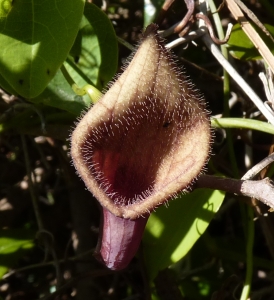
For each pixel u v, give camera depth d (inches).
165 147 3.4
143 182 3.4
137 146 3.4
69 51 4.2
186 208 4.3
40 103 4.5
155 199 3.1
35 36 3.9
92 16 4.5
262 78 4.2
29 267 4.9
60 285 4.8
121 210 3.1
